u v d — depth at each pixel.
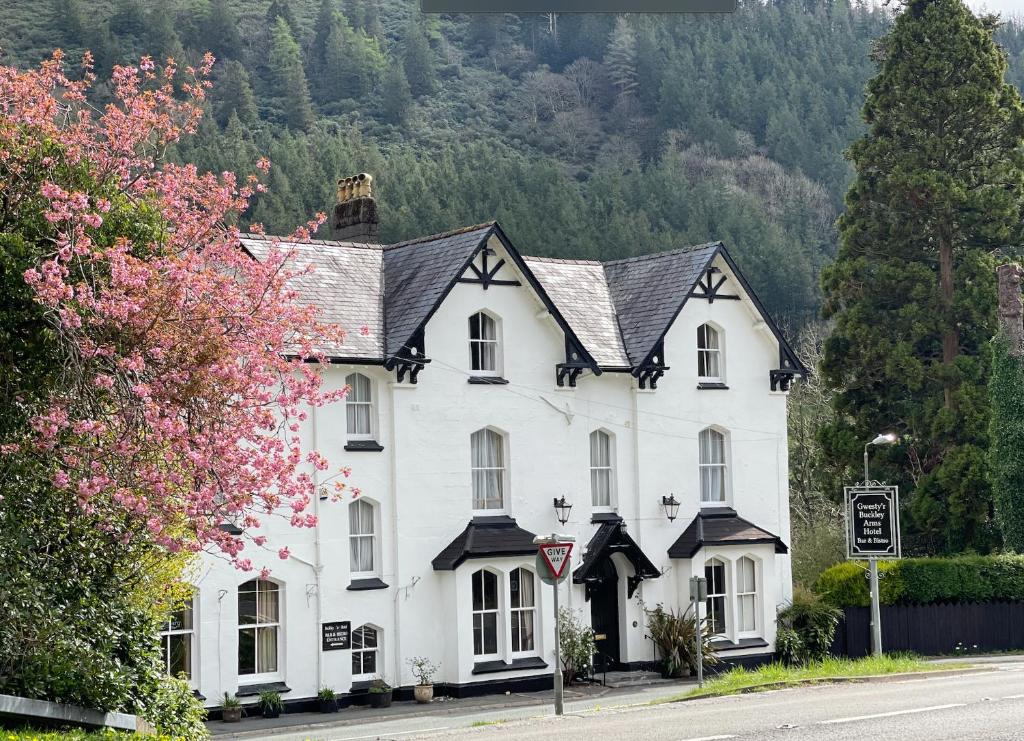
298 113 125.44
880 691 24.52
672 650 35.97
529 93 134.75
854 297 52.44
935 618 43.06
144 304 17.50
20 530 17.41
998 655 42.88
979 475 47.59
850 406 52.38
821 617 39.84
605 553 35.84
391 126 129.12
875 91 53.22
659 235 91.94
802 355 68.81
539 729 20.31
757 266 90.56
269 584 31.31
